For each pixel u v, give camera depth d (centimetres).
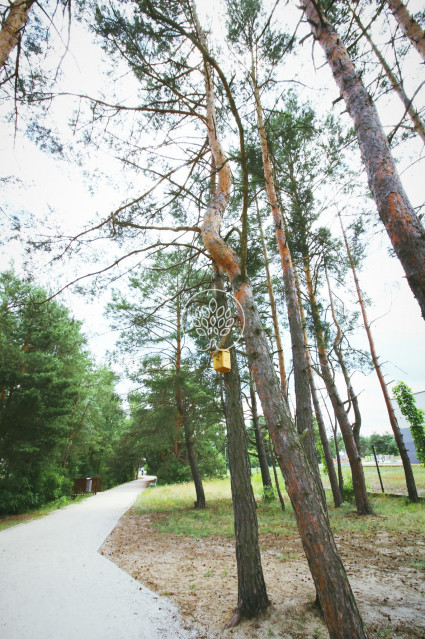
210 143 529
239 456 455
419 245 305
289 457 291
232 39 813
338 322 1291
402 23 418
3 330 1329
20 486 1379
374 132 366
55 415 1395
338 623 240
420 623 357
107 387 2125
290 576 531
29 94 458
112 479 3525
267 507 1283
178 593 479
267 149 798
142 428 1549
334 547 263
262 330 356
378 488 1678
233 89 756
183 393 1480
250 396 1484
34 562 651
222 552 715
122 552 733
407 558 593
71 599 461
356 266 1152
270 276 1215
